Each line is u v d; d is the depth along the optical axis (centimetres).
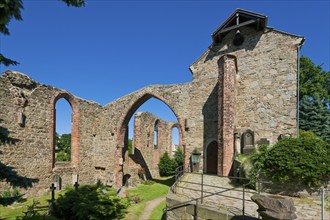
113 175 1812
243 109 1410
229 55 1285
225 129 1239
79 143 1761
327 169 696
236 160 1121
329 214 571
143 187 1916
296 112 1266
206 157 1484
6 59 500
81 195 995
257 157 889
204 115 1535
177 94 1645
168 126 3105
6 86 1284
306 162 719
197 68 1619
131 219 1029
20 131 1344
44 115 1503
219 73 1342
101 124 1922
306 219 538
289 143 808
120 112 1853
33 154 1410
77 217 888
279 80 1337
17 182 587
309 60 2447
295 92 1285
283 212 429
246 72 1441
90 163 1859
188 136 1564
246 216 514
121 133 1859
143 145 2445
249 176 875
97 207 917
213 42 1568
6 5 406
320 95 2431
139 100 1805
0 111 1241
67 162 1677
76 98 1753
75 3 480
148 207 1258
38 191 1408
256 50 1430
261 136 1337
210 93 1542
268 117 1337
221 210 575
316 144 780
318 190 702
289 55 1328
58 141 3853
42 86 1502
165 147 3016
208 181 1035
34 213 923
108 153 1859
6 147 1262
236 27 1434
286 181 754
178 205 672
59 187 1554
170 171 2731
